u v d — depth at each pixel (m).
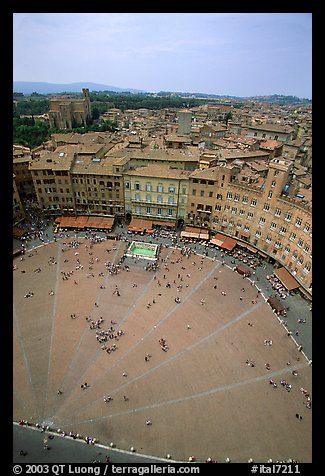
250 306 80.81
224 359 65.88
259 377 62.34
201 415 55.09
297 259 85.12
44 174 111.62
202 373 62.75
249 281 89.75
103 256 99.62
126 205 116.56
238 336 71.56
